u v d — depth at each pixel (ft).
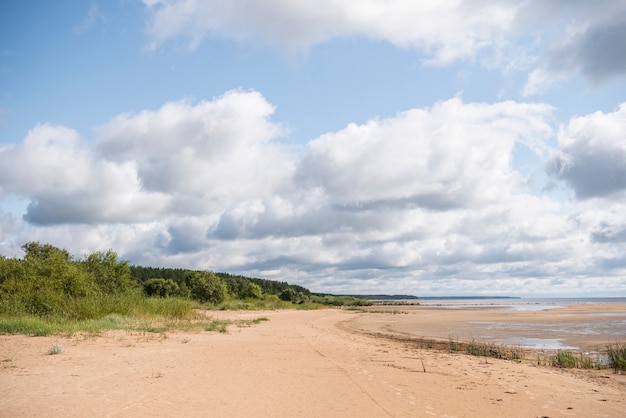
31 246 107.65
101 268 109.09
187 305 96.63
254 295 252.21
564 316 156.46
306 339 63.57
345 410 23.58
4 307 70.79
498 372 38.47
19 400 23.62
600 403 27.45
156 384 28.37
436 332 94.53
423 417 22.67
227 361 39.09
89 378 29.58
